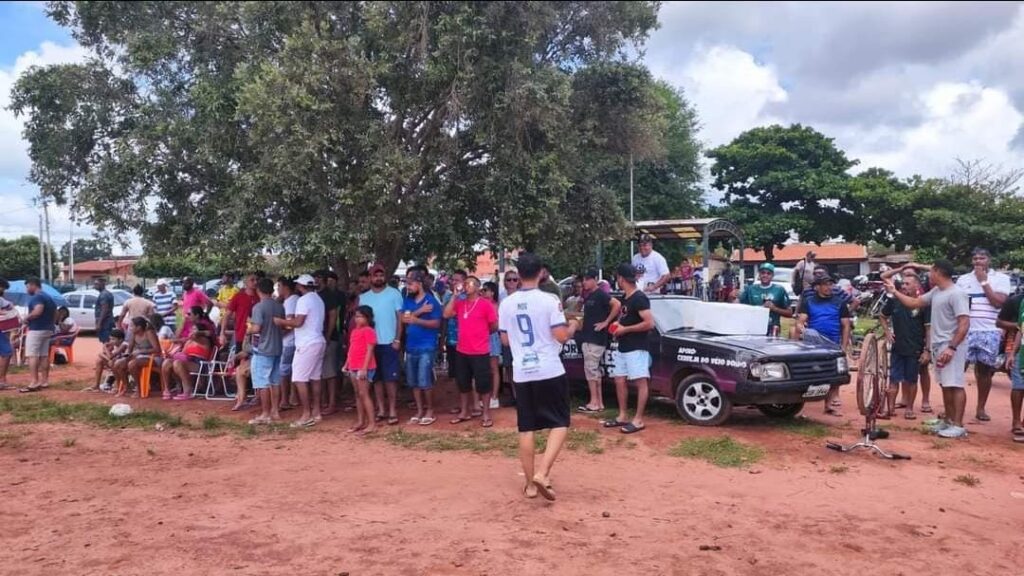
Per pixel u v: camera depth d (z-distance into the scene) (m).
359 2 9.78
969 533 5.22
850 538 5.07
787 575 4.43
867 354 7.48
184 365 11.22
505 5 9.62
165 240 10.81
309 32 8.98
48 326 12.41
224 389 11.25
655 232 20.05
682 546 4.88
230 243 9.48
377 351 9.21
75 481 6.65
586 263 13.77
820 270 10.06
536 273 5.85
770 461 7.13
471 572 4.42
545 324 5.79
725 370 8.24
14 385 12.78
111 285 45.25
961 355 7.93
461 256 12.07
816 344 8.86
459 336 8.98
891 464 7.03
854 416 9.27
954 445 7.73
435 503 5.83
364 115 9.68
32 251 54.81
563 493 6.10
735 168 36.78
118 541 5.00
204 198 10.57
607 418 8.96
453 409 9.99
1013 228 29.42
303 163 8.70
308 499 5.99
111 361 11.92
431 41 9.65
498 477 6.62
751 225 34.81
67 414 10.02
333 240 9.07
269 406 9.53
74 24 10.10
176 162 10.13
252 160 9.91
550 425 5.82
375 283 9.22
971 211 30.55
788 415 9.14
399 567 4.51
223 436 8.71
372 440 8.34
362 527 5.25
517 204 9.98
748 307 9.42
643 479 6.55
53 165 10.47
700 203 35.50
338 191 9.02
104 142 10.52
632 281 8.23
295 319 9.11
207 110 9.52
